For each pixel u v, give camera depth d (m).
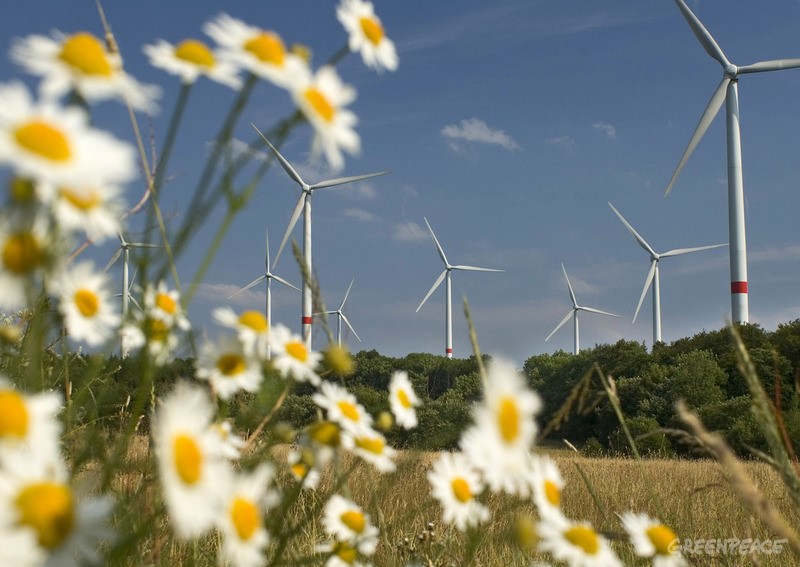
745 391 52.19
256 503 1.38
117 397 2.37
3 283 1.37
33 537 1.08
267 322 2.40
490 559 3.31
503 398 1.55
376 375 72.12
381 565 3.16
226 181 1.64
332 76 1.84
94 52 1.53
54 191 1.33
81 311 1.99
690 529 4.86
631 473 9.89
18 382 2.29
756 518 5.19
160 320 1.72
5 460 1.12
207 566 2.30
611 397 2.83
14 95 1.27
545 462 2.09
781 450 2.25
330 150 1.72
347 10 2.16
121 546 1.22
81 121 1.30
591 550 1.92
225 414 2.13
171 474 1.04
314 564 2.53
